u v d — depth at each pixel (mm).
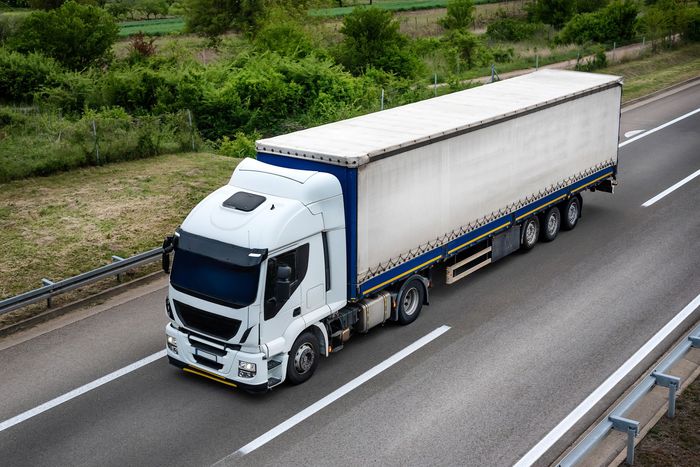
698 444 9664
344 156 11320
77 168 22266
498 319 13664
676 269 15641
